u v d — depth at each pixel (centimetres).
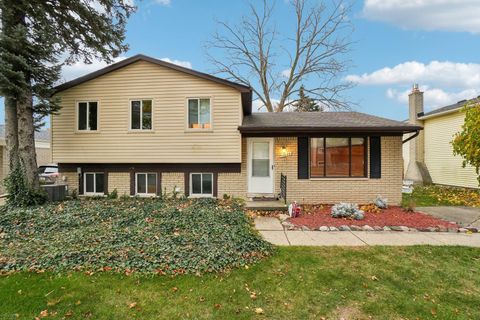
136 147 1002
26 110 862
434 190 1342
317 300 348
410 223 703
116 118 1005
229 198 993
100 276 397
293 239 580
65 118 1017
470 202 1010
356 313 323
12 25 801
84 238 526
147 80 998
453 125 1459
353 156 995
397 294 362
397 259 470
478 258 477
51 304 330
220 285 379
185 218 679
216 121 978
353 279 400
